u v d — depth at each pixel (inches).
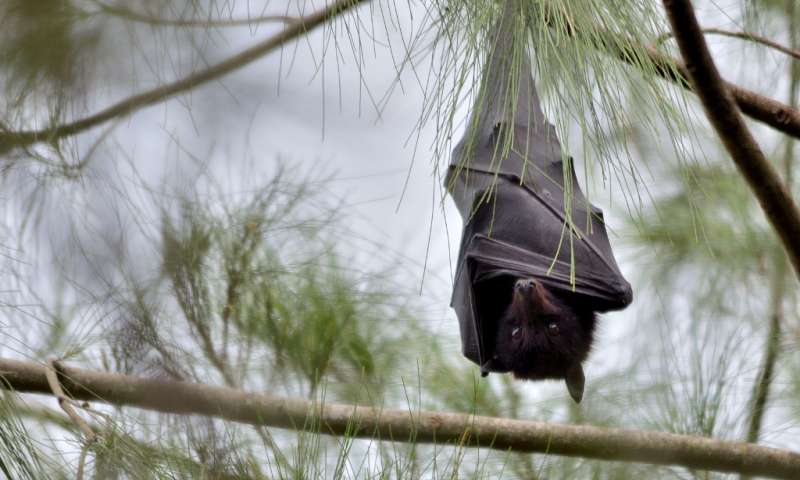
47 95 445.4
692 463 463.2
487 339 577.6
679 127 319.6
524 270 578.6
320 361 474.0
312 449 336.2
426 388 535.2
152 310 422.0
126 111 454.9
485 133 553.0
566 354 560.4
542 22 306.5
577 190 573.6
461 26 309.4
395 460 344.2
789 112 482.9
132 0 409.1
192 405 382.0
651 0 335.6
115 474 328.5
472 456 460.4
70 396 411.5
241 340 459.5
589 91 303.3
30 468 326.0
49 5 420.8
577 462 481.4
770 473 459.5
